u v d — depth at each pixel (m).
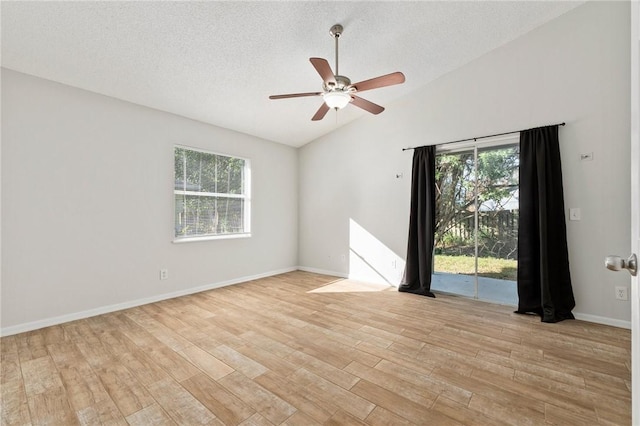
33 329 2.71
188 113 3.84
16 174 2.65
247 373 1.98
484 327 2.75
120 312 3.19
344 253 4.89
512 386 1.82
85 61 2.66
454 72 3.70
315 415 1.57
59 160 2.89
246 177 4.77
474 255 3.63
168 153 3.75
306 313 3.15
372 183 4.53
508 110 3.31
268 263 5.04
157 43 2.57
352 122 4.77
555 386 1.81
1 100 2.59
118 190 3.29
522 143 3.15
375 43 3.02
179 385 1.84
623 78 2.71
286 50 2.91
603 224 2.80
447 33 3.02
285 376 1.94
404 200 4.18
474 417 1.54
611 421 1.51
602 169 2.81
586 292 2.89
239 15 2.41
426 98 3.95
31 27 2.22
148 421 1.53
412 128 4.09
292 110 4.13
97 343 2.43
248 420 1.54
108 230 3.21
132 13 2.23
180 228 3.88
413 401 1.68
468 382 1.86
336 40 2.72
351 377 1.93
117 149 3.29
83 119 3.05
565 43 2.97
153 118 3.61
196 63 2.91
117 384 1.86
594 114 2.84
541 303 2.98
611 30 2.75
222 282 4.33
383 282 4.41
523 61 3.21
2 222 2.59
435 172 3.88
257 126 4.50
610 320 2.77
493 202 3.49
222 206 4.39
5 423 1.52
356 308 3.31
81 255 3.02
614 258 0.73
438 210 3.93
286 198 5.39
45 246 2.80
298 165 5.62
